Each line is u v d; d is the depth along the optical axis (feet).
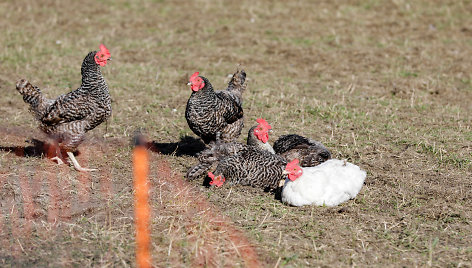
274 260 35.50
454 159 53.36
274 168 46.96
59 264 34.86
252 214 42.14
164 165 52.80
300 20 120.16
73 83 80.79
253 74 87.92
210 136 52.75
